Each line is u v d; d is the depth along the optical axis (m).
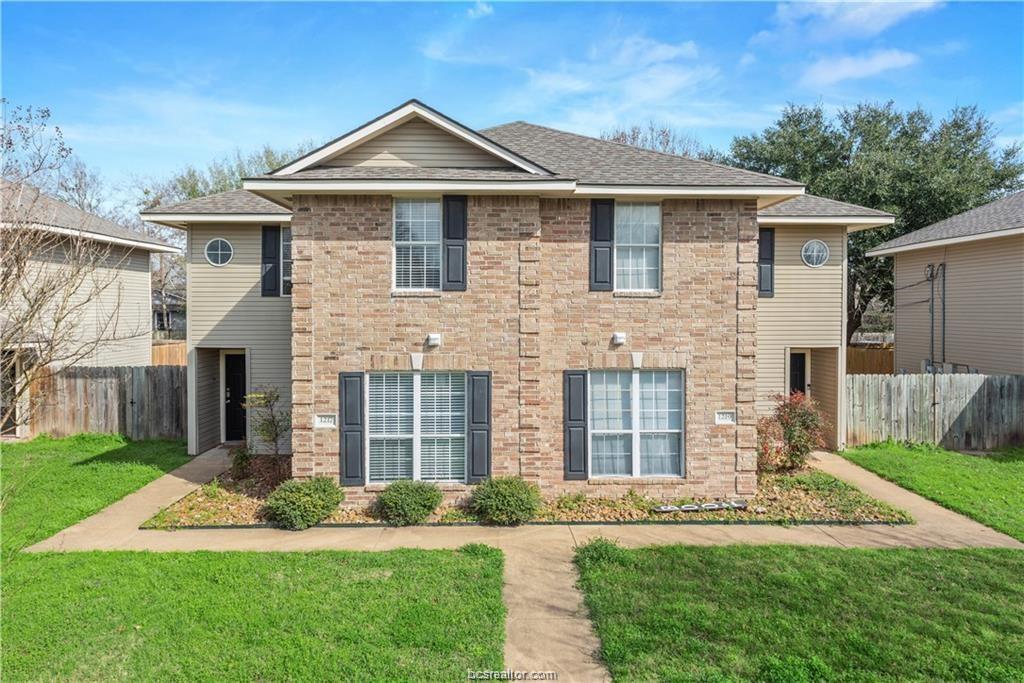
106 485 11.91
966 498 11.18
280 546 9.11
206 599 7.11
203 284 14.87
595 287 11.10
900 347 21.91
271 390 13.98
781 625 6.50
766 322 15.28
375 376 10.88
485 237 10.77
